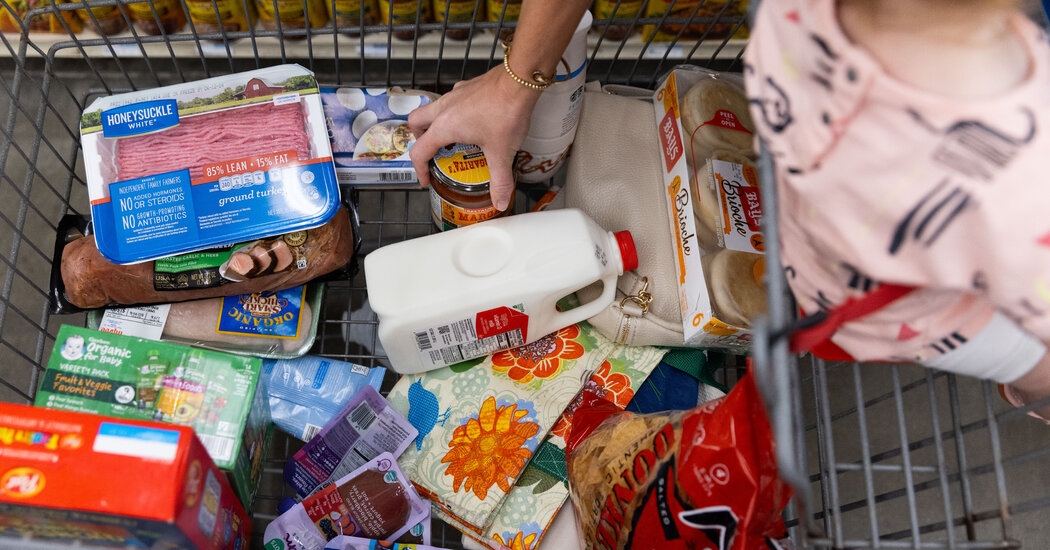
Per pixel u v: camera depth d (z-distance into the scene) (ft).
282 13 4.36
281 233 3.30
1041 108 1.27
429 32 4.59
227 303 3.46
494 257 3.16
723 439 2.10
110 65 4.82
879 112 1.32
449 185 3.25
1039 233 1.28
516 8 4.32
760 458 2.03
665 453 2.35
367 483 3.07
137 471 2.16
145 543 2.32
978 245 1.32
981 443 4.36
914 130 1.29
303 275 3.40
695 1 4.23
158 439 2.21
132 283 3.29
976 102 1.26
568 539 3.26
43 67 4.78
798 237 1.63
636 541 2.45
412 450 3.33
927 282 1.41
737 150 3.37
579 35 3.07
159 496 2.15
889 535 2.52
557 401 3.37
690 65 3.57
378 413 3.26
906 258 1.39
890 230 1.38
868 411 4.42
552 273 3.12
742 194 3.29
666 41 4.55
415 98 3.60
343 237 3.46
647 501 2.39
